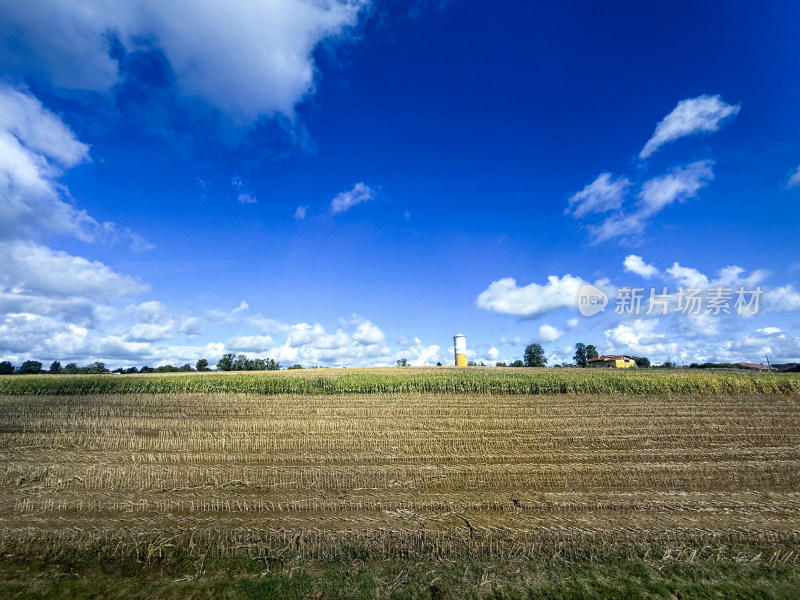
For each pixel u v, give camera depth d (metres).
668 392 29.50
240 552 8.38
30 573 7.86
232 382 32.00
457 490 11.49
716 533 8.78
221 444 16.31
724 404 25.02
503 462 13.90
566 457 14.34
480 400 26.95
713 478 12.19
